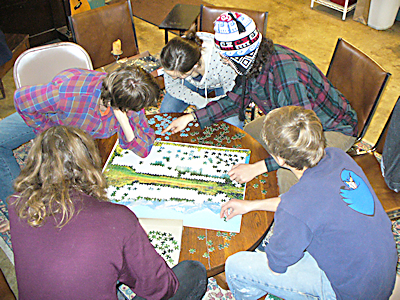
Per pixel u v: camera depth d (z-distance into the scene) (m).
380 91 2.10
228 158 1.84
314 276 1.53
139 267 1.16
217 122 2.06
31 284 1.04
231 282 1.67
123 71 1.53
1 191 2.19
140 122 1.87
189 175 1.75
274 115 1.36
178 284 1.30
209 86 2.40
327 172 1.35
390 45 4.42
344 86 2.33
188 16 3.36
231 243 1.47
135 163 1.80
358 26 4.82
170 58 1.77
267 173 1.75
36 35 4.33
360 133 2.27
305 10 5.23
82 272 1.03
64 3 4.23
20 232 1.08
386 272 1.29
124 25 2.93
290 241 1.28
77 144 1.12
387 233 1.32
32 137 2.23
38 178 1.10
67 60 2.42
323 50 4.38
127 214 1.14
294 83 1.79
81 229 1.05
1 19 3.94
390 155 1.93
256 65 1.81
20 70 2.27
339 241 1.27
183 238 1.48
